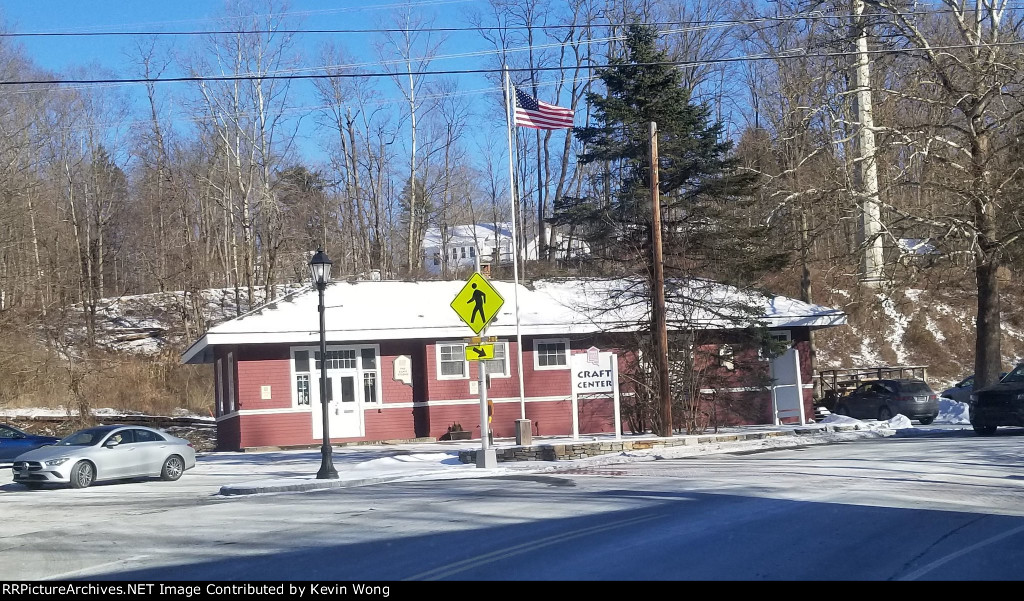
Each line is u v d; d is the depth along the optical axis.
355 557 10.20
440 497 15.51
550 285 35.75
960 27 30.08
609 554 9.88
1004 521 11.66
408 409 32.28
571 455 23.41
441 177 64.62
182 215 55.62
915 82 29.94
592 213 30.55
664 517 12.31
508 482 17.84
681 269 28.58
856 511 12.51
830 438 26.69
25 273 47.22
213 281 60.28
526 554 9.99
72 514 15.77
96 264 60.84
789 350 31.23
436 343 32.44
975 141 30.19
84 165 59.09
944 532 10.98
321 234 61.97
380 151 62.91
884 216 32.34
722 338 29.94
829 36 35.53
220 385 34.47
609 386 25.25
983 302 31.78
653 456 22.88
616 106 30.08
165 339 51.53
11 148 44.94
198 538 12.03
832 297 51.38
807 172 33.91
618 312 31.72
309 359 31.59
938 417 35.69
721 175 30.50
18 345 44.44
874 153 30.12
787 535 10.85
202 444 35.03
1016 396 24.52
